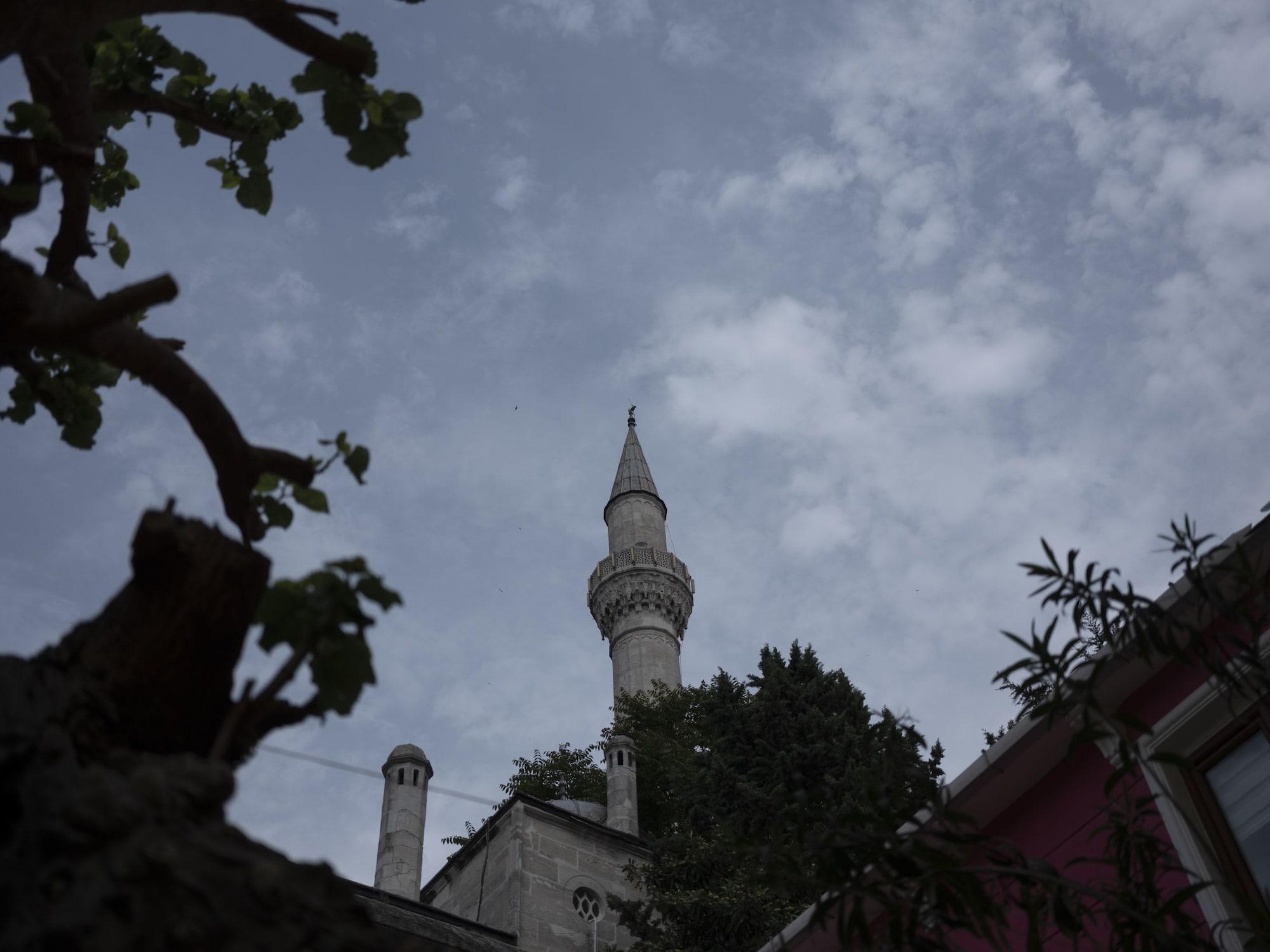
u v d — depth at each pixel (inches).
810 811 236.7
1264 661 342.0
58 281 215.2
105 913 97.8
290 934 105.0
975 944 397.1
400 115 198.4
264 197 243.0
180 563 126.2
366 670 138.3
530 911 1081.4
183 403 161.3
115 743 120.0
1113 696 392.2
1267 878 340.5
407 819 1217.4
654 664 2576.3
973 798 410.0
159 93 234.1
